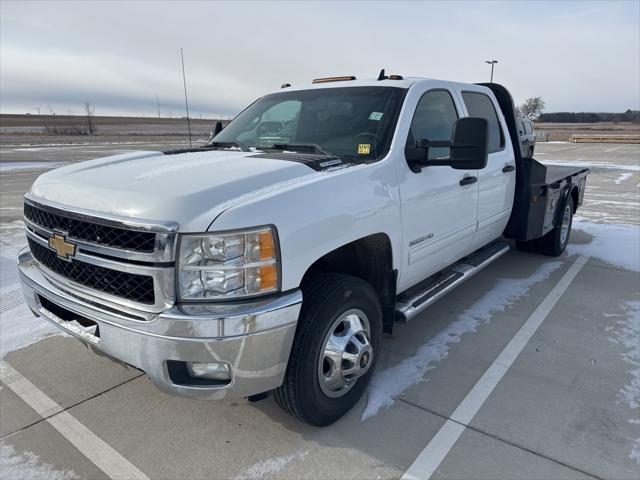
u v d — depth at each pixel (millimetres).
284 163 2836
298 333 2572
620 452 2650
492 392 3242
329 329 2678
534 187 5203
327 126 3523
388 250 3191
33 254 2982
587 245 7121
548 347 3877
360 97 3635
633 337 4051
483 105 4609
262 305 2271
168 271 2176
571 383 3350
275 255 2312
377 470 2535
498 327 4250
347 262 3234
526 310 4625
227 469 2553
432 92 3803
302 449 2699
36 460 2623
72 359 3688
